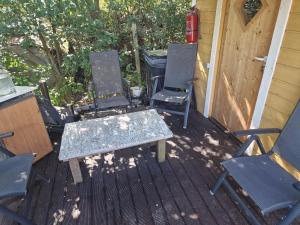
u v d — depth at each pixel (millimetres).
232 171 1517
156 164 2250
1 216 1742
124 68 4184
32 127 2203
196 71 3365
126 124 2191
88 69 3568
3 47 3230
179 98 2869
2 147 1763
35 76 3531
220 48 2691
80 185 2016
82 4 3357
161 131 2051
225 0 2436
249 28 2139
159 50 3760
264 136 2062
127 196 1881
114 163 2283
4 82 2029
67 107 3254
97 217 1706
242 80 2354
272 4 1838
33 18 3109
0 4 2945
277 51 1790
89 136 2008
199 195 1860
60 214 1742
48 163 2324
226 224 1609
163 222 1646
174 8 3988
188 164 2234
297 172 1800
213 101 3043
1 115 1914
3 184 1455
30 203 1846
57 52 3713
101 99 3033
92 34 3518
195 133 2785
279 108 1862
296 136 1556
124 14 3994
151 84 3494
